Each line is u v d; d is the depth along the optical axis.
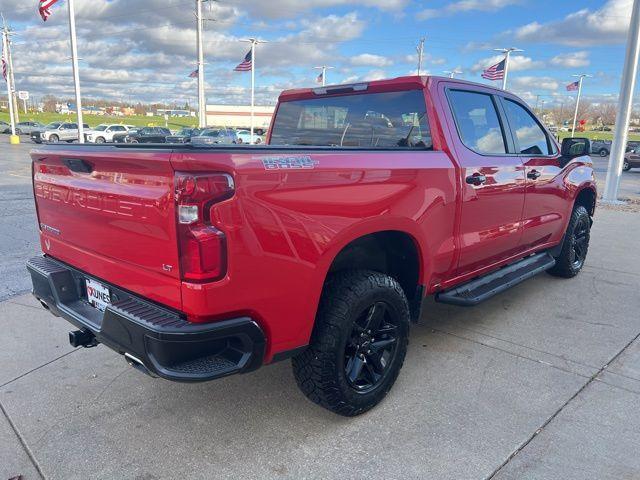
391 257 3.33
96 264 2.74
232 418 2.96
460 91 3.72
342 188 2.59
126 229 2.44
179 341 2.16
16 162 23.67
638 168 31.36
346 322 2.66
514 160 4.09
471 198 3.54
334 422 2.91
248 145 2.35
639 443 2.70
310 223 2.45
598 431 2.80
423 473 2.48
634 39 12.55
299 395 3.22
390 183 2.86
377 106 3.74
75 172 2.78
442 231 3.34
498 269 4.32
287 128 4.49
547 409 3.03
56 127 42.22
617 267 6.29
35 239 7.48
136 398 3.18
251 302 2.30
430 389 3.27
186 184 2.09
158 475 2.49
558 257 5.54
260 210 2.25
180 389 3.29
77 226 2.83
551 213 4.83
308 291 2.50
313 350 2.66
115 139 42.16
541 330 4.25
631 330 4.25
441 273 3.49
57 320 4.43
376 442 2.73
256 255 2.26
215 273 2.16
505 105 4.22
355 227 2.68
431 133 3.41
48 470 2.52
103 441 2.75
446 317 4.55
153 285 2.36
